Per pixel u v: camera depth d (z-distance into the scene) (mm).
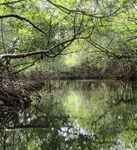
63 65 41812
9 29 13344
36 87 17062
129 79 29266
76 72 41750
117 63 28516
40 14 11430
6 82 11164
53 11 11148
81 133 7898
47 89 19797
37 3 11008
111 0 10039
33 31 12984
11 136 7527
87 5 10180
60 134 7762
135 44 16812
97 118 9906
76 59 39781
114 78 31328
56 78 41656
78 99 15039
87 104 13203
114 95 16297
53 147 6574
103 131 8078
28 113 10844
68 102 13969
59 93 18328
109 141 7000
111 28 13969
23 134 7746
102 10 10219
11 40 14328
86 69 38406
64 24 12039
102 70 32031
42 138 7301
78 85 26109
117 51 16750
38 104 13148
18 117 10031
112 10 10117
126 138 7309
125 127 8461
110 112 11008
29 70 31812
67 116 10367
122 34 15195
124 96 15656
